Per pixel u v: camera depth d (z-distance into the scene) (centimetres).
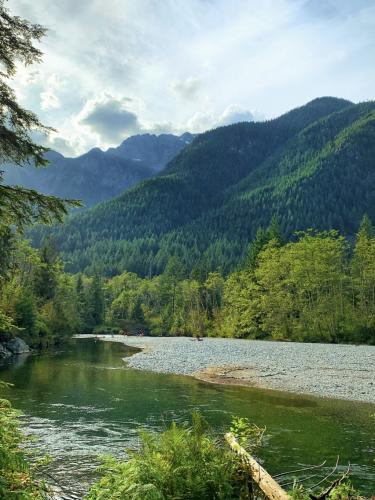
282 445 1224
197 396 2030
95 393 2083
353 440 1279
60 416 1602
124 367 3194
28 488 550
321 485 908
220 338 7806
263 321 7138
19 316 4484
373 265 6122
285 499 522
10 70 767
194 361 3566
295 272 6612
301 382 2442
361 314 6116
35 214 748
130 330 10844
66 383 2381
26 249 5128
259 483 570
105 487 568
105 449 1208
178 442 570
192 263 15938
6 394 2028
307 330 6462
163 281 11588
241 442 693
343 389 2209
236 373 2834
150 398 1970
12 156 777
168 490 527
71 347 5541
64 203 752
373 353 4072
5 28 728
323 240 6656
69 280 8931
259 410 1727
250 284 7444
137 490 486
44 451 1184
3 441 614
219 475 550
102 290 12025
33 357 3941
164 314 10538
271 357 3762
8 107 754
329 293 6525
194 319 9119
